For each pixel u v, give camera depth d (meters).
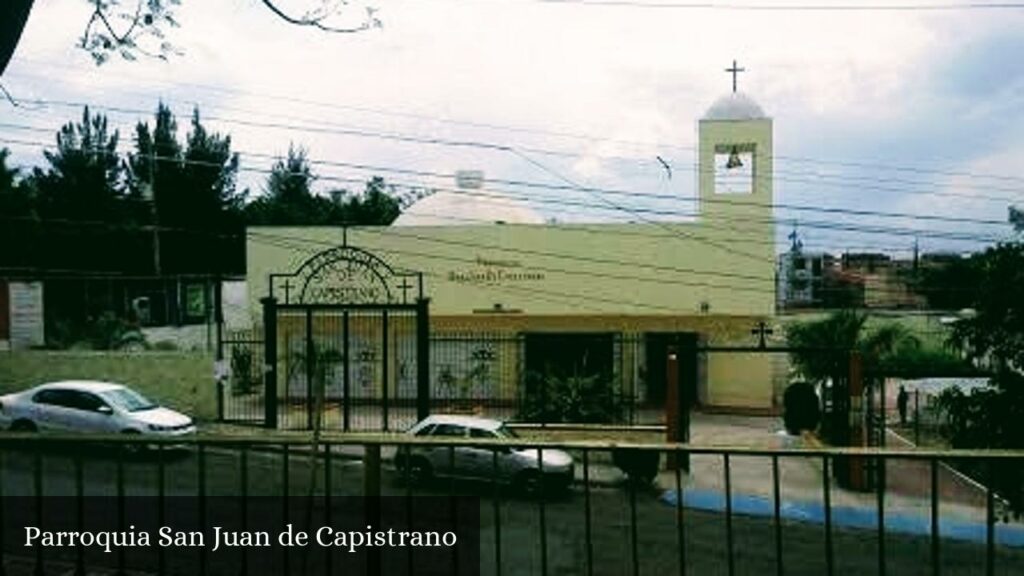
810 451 4.73
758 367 31.80
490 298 31.05
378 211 59.22
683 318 30.86
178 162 48.38
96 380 26.39
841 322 31.67
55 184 47.97
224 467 17.31
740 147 30.58
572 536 14.35
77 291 42.88
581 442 4.90
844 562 14.38
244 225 52.84
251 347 31.16
